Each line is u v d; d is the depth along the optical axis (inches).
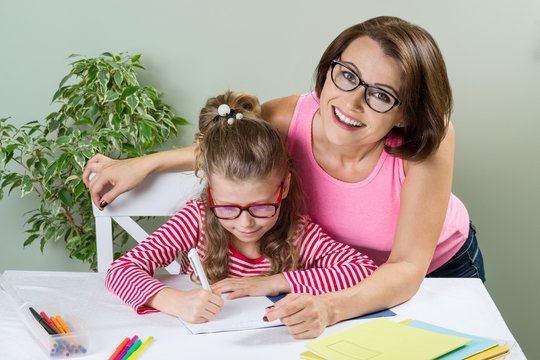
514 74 92.0
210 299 46.4
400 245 52.3
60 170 85.4
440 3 91.3
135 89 87.0
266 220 53.2
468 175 95.1
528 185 94.8
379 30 49.0
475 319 47.5
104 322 46.8
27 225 101.7
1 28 96.3
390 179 55.6
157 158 61.7
